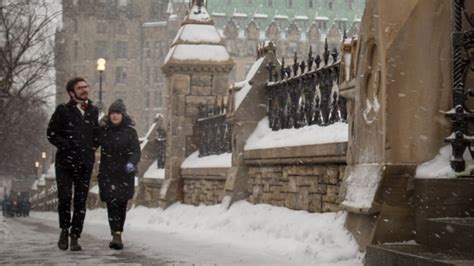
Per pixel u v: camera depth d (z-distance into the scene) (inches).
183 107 1435.8
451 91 569.6
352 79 653.3
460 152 546.3
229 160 1176.8
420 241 540.7
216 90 1444.4
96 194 2202.3
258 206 976.9
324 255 583.2
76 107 669.9
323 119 848.3
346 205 614.5
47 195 4106.8
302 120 925.8
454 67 557.6
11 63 1910.7
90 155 671.1
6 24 1952.5
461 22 561.9
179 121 1435.8
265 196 981.2
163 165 1672.0
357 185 610.9
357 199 597.6
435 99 567.5
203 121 1400.1
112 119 690.2
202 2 1481.3
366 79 616.1
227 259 598.2
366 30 606.9
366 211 567.2
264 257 617.3
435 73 568.7
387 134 561.9
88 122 672.4
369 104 609.6
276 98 1037.8
